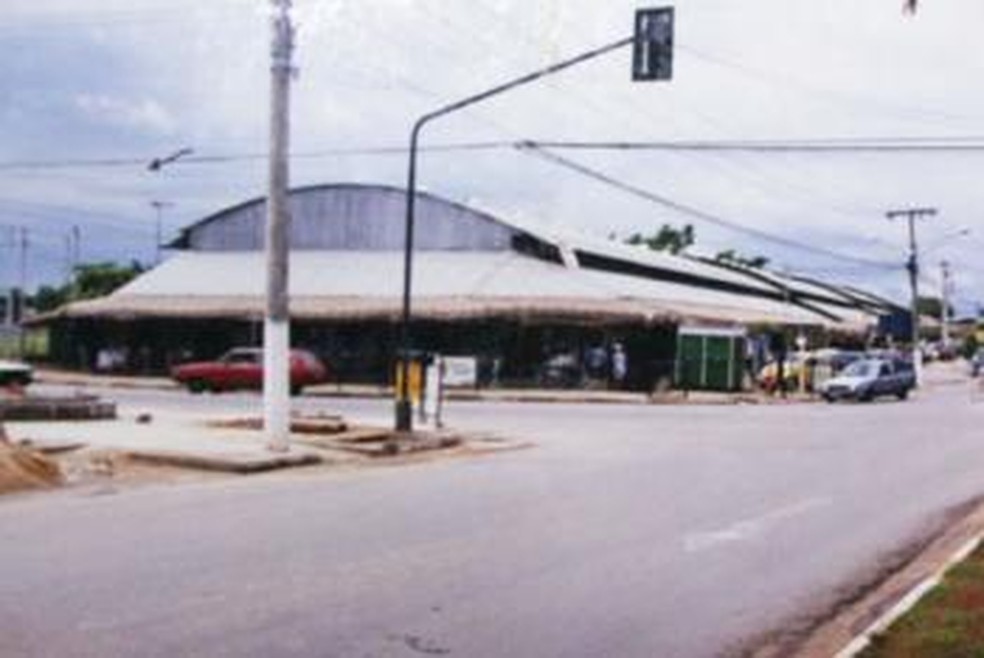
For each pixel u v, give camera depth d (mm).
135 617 9969
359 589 11422
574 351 58938
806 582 12828
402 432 29297
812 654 9867
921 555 14656
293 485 19828
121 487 19172
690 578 12766
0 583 11141
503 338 58938
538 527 15625
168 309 61875
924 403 54875
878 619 10742
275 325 24516
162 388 54219
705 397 55438
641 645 9930
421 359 32719
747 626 10773
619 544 14625
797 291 117188
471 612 10719
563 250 64562
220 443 25125
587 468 23203
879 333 120000
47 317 65750
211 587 11211
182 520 15320
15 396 32656
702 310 67312
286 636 9586
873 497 19891
